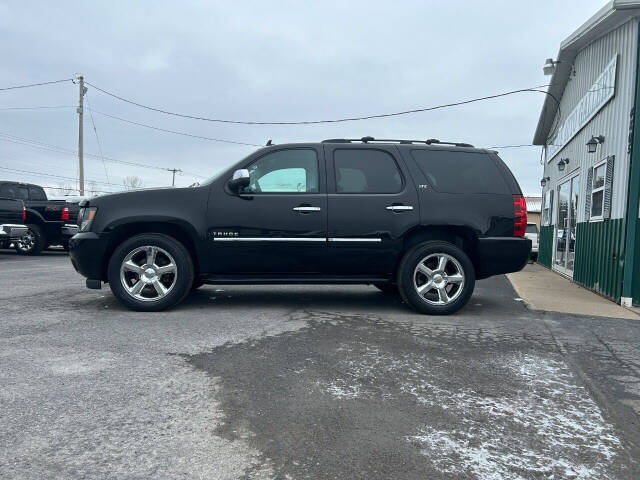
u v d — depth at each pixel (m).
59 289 7.01
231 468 2.27
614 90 8.05
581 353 4.23
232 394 3.12
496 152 6.00
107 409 2.85
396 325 5.05
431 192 5.67
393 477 2.23
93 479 2.16
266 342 4.28
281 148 5.75
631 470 2.34
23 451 2.38
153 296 5.57
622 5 7.04
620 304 6.87
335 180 5.66
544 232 16.75
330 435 2.61
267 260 5.57
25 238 14.21
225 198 5.54
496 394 3.23
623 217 7.00
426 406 3.01
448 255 5.57
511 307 6.32
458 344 4.38
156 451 2.40
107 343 4.16
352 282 5.70
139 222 5.50
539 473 2.29
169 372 3.48
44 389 3.12
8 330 4.56
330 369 3.62
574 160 11.72
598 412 2.99
